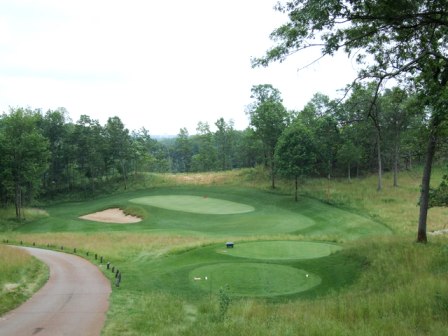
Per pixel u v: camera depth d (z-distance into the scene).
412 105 17.23
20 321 13.56
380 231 37.91
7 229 54.97
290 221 45.66
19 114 64.06
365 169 74.88
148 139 126.31
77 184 91.12
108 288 19.38
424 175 22.41
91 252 31.66
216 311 13.50
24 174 62.09
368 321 10.46
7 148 61.22
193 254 26.69
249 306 13.53
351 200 53.25
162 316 13.78
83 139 85.94
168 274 21.16
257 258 23.81
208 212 54.41
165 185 79.31
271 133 66.81
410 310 11.09
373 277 18.25
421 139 21.25
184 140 129.00
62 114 91.31
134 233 42.84
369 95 13.41
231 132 113.50
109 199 73.69
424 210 22.42
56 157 90.62
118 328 12.56
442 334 8.73
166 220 51.91
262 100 74.50
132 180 86.75
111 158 88.25
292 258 23.62
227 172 84.31
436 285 12.85
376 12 10.71
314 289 17.78
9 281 19.92
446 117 12.05
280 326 10.30
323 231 40.47
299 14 10.77
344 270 20.42
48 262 27.69
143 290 18.83
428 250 19.70
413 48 13.23
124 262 27.80
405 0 10.49
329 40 11.07
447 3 10.70
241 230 42.72
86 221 56.09
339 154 60.28
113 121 86.50
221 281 19.12
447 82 13.08
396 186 59.62
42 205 77.19
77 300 16.77
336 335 9.16
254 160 114.44
